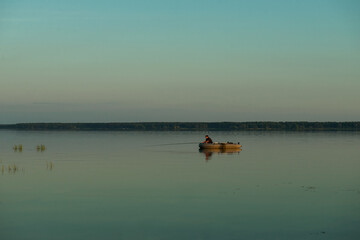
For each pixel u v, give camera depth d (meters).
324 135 140.38
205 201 27.41
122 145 82.19
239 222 22.98
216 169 42.41
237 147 69.31
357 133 164.00
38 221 23.23
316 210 25.23
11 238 20.70
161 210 25.30
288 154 60.31
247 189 31.27
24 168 43.38
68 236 20.97
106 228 22.09
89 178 36.56
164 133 169.00
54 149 70.94
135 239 20.55
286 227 22.12
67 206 26.25
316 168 43.41
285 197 28.50
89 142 94.31
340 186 32.47
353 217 23.80
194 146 78.75
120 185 33.03
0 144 86.38
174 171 40.97
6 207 26.03
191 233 21.30
